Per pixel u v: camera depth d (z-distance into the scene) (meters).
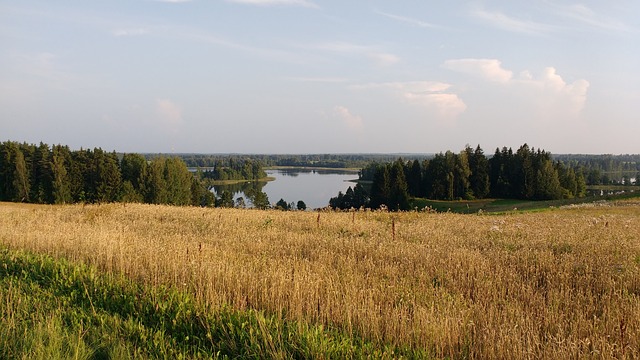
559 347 4.96
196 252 9.77
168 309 6.34
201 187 104.19
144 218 19.16
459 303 6.60
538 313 6.32
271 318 5.92
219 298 6.62
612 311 6.33
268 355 5.11
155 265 8.27
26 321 5.71
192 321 5.95
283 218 19.25
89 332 5.61
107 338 5.37
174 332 5.76
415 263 9.64
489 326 5.58
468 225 18.23
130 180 87.44
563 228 17.47
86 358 4.86
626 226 18.36
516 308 6.40
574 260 9.88
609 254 10.75
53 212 22.19
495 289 7.45
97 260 9.02
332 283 7.33
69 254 9.70
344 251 11.06
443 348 5.27
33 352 4.79
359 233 14.99
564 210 36.00
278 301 6.54
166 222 17.77
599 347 5.10
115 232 13.14
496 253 10.64
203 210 23.80
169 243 11.14
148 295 6.82
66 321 6.01
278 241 12.49
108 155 81.19
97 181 77.94
